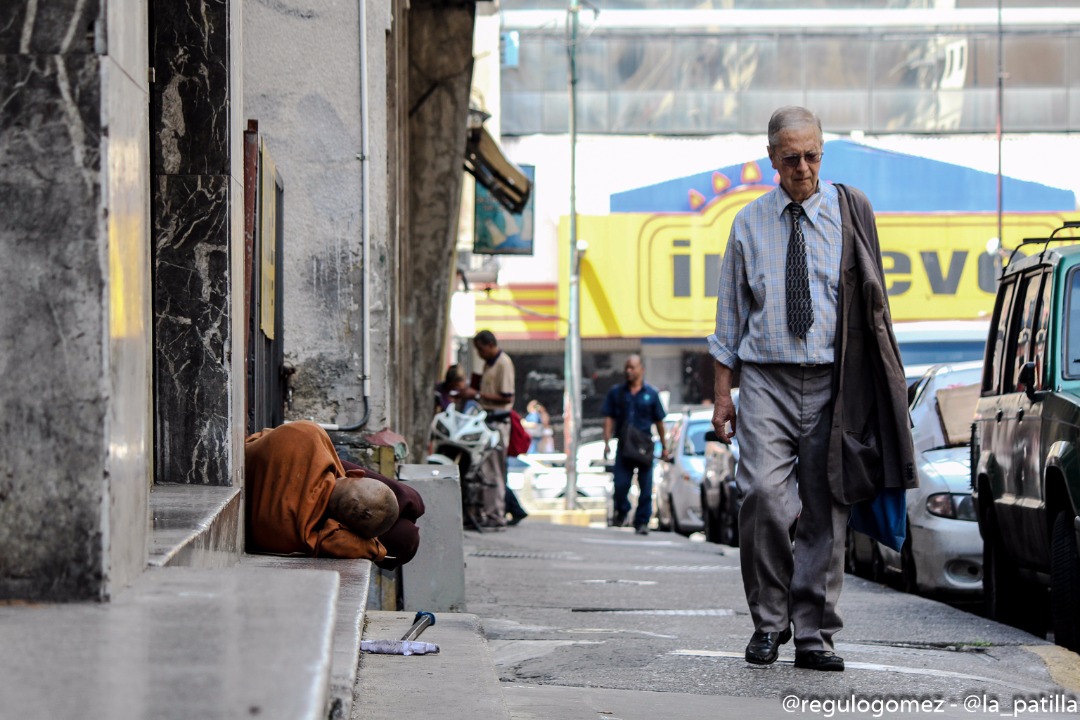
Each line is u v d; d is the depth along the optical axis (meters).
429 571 10.73
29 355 4.50
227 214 7.58
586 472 45.16
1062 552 10.82
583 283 61.53
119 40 4.75
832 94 66.00
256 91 12.16
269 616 4.19
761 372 8.48
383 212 12.24
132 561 4.83
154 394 7.51
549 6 66.06
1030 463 11.83
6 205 4.54
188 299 7.55
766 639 8.51
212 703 3.10
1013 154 65.88
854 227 8.45
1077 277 11.91
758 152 65.06
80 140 4.55
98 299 4.51
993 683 8.34
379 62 12.23
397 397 15.05
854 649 9.90
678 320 61.59
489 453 23.16
